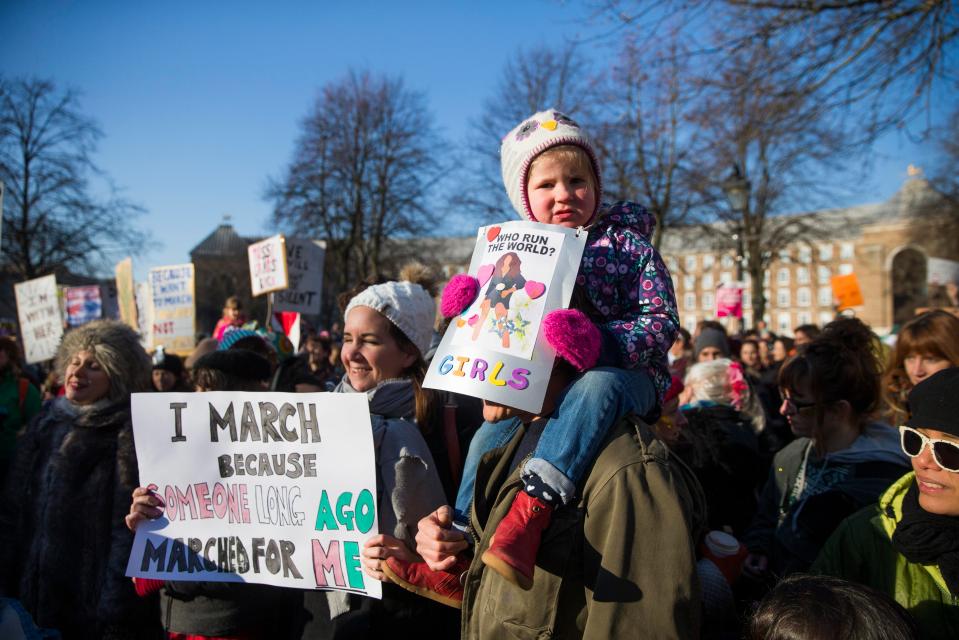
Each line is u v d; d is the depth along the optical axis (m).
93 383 2.68
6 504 2.78
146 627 2.52
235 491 2.06
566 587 1.45
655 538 1.33
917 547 1.62
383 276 2.81
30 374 6.45
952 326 2.75
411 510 1.91
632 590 1.31
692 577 1.30
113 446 2.63
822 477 2.44
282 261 7.19
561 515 1.48
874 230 51.44
